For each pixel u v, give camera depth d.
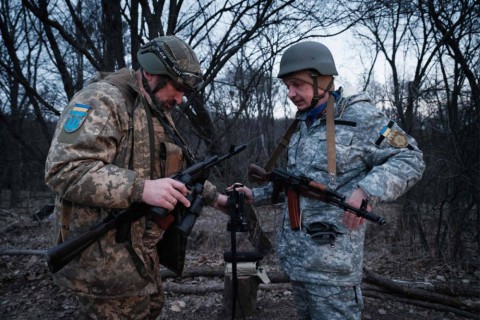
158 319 3.54
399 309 3.68
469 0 4.75
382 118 2.05
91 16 5.98
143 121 1.80
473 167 4.68
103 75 1.95
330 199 1.95
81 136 1.60
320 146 2.10
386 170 1.89
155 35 5.43
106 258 1.73
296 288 2.29
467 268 4.53
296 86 2.12
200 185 1.91
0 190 11.92
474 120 4.78
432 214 5.41
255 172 2.38
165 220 1.86
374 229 5.62
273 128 7.07
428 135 5.35
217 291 4.00
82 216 1.74
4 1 6.27
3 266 4.56
